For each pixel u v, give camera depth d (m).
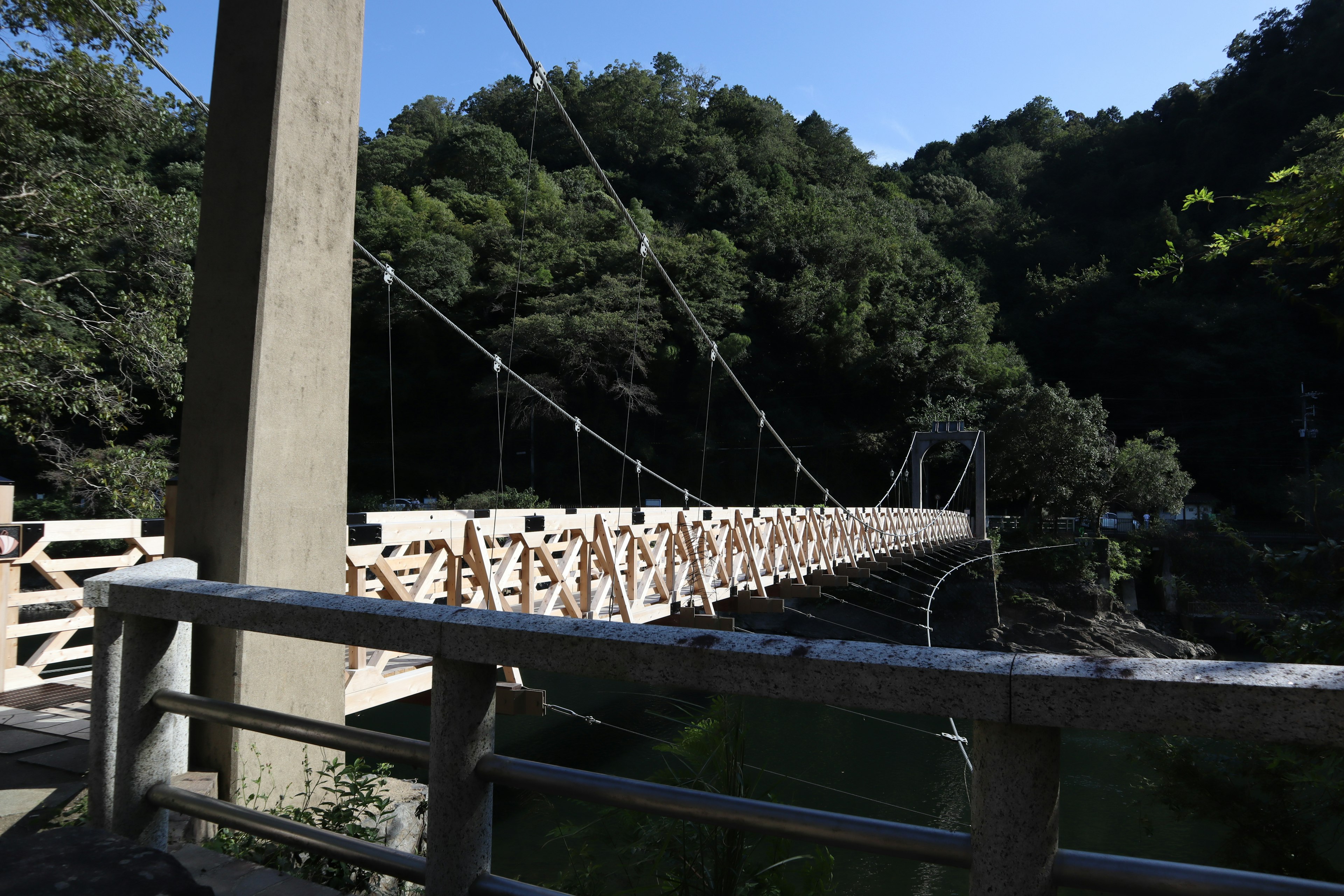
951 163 85.31
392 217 39.66
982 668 0.74
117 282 9.19
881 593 23.00
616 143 56.56
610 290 37.88
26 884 0.84
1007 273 59.50
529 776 1.00
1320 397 40.16
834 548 12.05
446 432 39.78
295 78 2.48
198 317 2.46
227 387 2.39
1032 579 26.11
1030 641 22.58
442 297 38.03
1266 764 3.62
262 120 2.43
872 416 41.34
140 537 4.63
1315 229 3.03
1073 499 30.98
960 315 45.03
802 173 65.38
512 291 39.72
